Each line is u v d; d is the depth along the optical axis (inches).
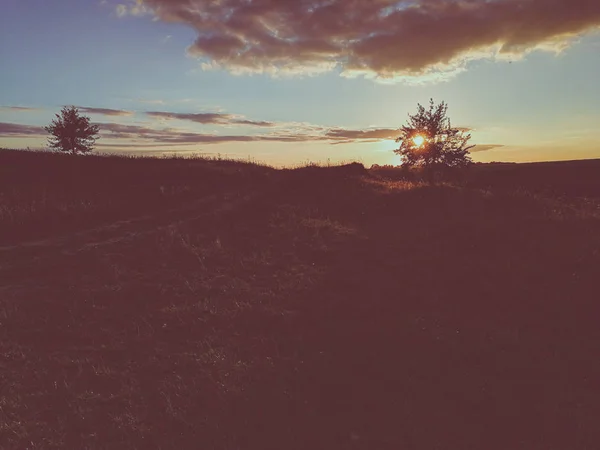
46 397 284.0
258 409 275.3
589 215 672.4
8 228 627.5
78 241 591.8
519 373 315.6
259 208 749.3
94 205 737.6
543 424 261.0
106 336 367.6
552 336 365.4
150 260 537.0
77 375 309.1
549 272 477.7
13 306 407.2
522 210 707.4
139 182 909.8
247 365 324.8
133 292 450.6
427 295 440.5
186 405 277.9
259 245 597.0
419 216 713.6
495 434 254.5
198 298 443.2
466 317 397.7
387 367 321.7
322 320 396.2
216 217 700.7
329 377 309.4
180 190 848.3
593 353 336.8
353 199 802.8
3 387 292.4
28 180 859.4
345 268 515.8
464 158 1216.8
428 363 327.0
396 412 272.4
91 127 1552.7
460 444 245.8
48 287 453.4
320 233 640.4
